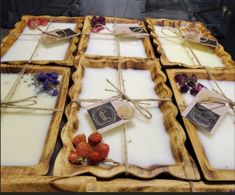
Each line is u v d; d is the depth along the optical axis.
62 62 0.34
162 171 0.21
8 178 0.19
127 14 0.53
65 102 0.27
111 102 0.27
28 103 0.28
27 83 0.31
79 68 0.32
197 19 0.53
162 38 0.44
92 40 0.42
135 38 0.44
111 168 0.21
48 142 0.22
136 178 0.20
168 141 0.25
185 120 0.26
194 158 0.23
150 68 0.35
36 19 0.46
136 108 0.28
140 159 0.23
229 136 0.27
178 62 0.37
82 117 0.27
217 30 0.51
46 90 0.30
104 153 0.21
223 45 0.50
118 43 0.41
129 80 0.33
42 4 0.51
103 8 0.52
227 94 0.33
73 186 0.19
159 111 0.29
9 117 0.26
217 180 0.21
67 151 0.21
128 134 0.26
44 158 0.21
